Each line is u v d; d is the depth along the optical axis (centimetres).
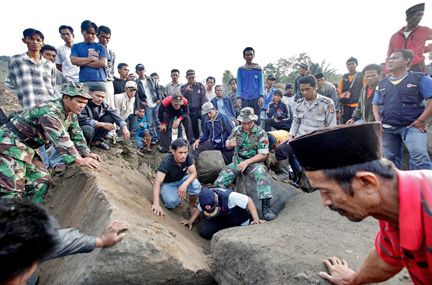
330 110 391
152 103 640
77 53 416
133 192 316
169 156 337
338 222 260
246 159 402
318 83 589
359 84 568
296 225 260
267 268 183
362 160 97
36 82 378
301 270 174
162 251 189
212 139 508
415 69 421
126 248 179
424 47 419
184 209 395
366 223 250
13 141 234
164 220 288
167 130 549
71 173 330
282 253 190
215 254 231
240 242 212
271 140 465
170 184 358
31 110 238
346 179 99
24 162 242
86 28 410
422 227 94
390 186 98
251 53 604
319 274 167
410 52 316
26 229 91
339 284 157
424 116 305
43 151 371
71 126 285
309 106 405
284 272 177
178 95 514
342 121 610
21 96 374
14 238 88
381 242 126
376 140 97
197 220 368
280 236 219
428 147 455
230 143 404
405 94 318
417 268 106
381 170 97
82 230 232
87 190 270
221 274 224
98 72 427
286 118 598
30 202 102
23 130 238
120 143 459
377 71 402
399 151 349
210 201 302
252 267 194
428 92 301
